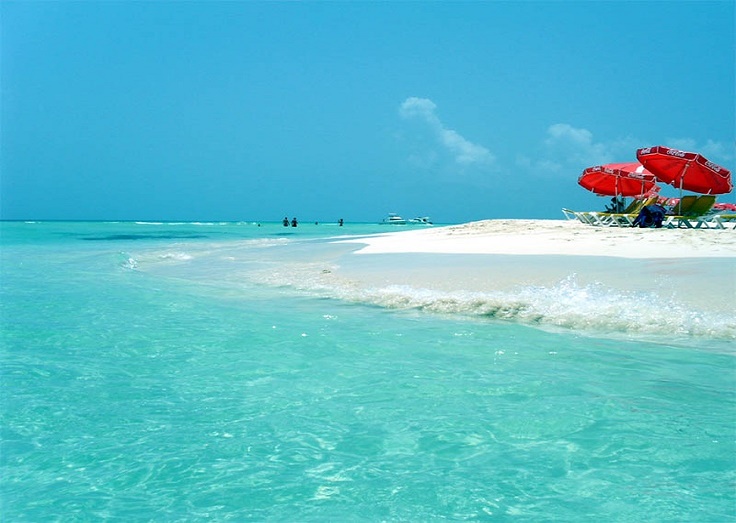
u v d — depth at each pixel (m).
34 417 4.28
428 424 4.11
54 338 6.83
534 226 23.16
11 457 3.59
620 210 24.83
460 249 15.04
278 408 4.47
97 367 5.63
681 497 3.03
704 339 6.43
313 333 7.03
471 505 2.98
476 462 3.51
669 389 4.85
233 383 5.10
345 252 16.59
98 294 10.34
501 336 6.81
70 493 3.15
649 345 6.31
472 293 8.80
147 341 6.67
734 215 19.23
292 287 10.78
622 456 3.55
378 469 3.42
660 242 14.38
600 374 5.28
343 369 5.50
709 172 20.11
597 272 9.52
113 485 3.24
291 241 27.11
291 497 3.08
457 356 5.95
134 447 3.74
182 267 15.11
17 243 29.81
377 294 9.41
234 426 4.10
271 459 3.57
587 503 2.99
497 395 4.72
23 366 5.65
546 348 6.23
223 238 35.50
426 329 7.20
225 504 3.02
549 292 8.46
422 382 5.09
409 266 11.65
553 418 4.20
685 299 7.55
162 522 2.83
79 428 4.07
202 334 7.02
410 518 2.86
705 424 4.05
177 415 4.32
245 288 10.96
